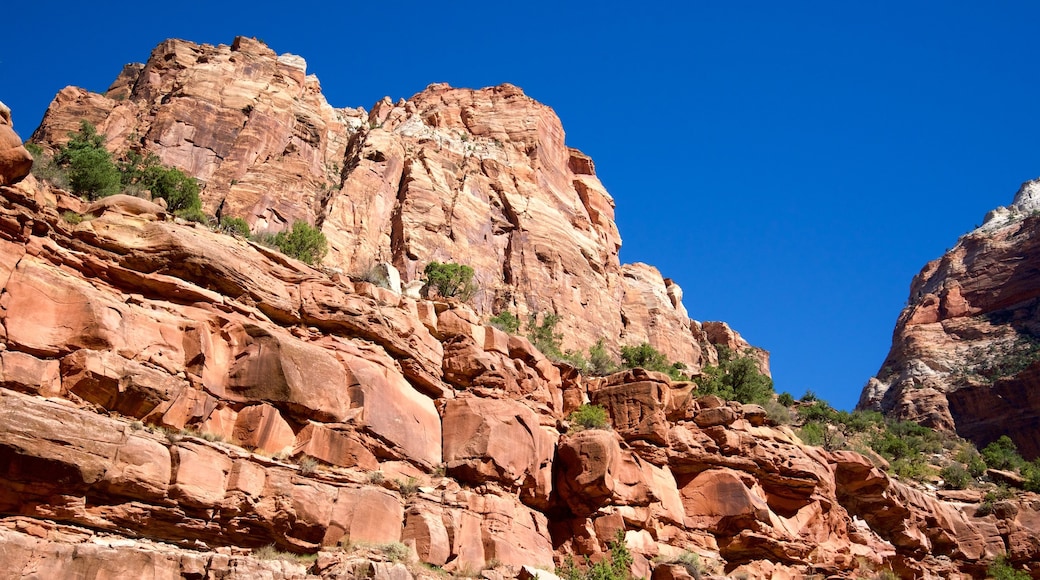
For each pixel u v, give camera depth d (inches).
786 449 2140.7
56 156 2073.1
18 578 1093.1
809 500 2117.4
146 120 2815.0
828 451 2320.4
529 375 1943.9
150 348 1380.4
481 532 1612.9
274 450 1444.4
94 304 1337.4
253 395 1460.4
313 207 2847.0
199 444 1328.7
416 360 1748.3
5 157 1354.6
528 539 1696.6
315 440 1482.5
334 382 1552.7
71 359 1288.1
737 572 1914.4
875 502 2317.9
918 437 3558.1
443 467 1675.7
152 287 1464.1
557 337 2970.0
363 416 1553.9
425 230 3002.0
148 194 2009.1
